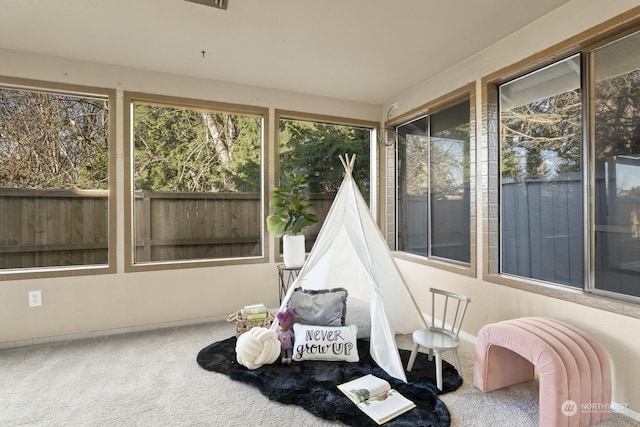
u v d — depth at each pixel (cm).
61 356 263
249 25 241
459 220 322
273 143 372
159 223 339
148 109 332
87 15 228
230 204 366
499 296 269
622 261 203
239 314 298
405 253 394
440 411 190
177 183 346
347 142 420
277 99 371
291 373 231
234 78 340
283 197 355
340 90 375
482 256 284
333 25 241
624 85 200
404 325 300
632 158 197
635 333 187
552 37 227
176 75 329
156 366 247
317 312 274
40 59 286
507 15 230
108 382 225
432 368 240
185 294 335
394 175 417
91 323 303
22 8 220
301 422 185
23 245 296
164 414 192
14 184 293
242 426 181
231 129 365
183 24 240
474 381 220
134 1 212
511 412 193
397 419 183
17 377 232
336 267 327
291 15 228
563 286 234
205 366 245
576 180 226
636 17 185
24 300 283
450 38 261
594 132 215
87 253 312
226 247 365
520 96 264
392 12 225
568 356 175
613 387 196
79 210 311
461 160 318
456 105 323
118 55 290
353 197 272
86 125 312
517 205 268
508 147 275
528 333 191
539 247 251
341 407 192
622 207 202
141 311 319
